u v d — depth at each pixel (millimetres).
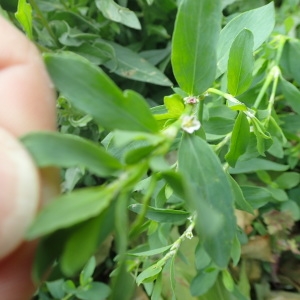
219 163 54
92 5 107
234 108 66
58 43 100
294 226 111
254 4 108
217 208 52
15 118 47
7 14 96
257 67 89
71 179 93
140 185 69
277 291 107
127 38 114
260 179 107
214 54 58
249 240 105
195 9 57
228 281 90
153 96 111
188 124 54
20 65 49
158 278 75
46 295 104
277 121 86
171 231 102
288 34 100
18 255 49
